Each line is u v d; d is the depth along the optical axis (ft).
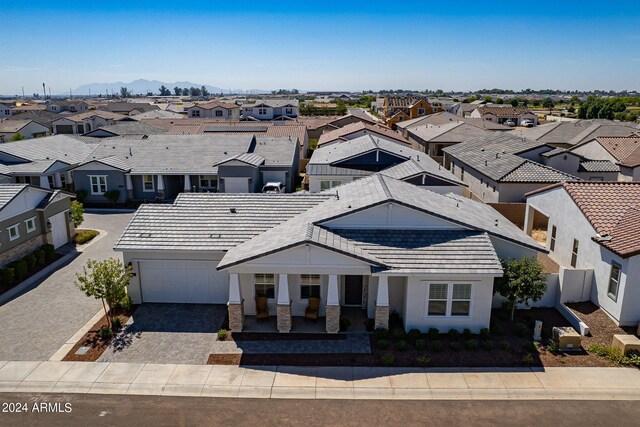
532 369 51.52
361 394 47.24
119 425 42.70
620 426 42.73
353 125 193.06
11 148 134.62
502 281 59.57
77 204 99.66
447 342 56.95
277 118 333.01
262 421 43.24
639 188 74.33
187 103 611.06
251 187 128.88
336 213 63.46
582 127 182.70
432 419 43.55
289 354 54.49
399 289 60.85
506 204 107.34
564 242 76.95
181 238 66.54
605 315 61.67
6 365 52.31
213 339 57.98
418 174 104.12
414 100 384.68
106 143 144.66
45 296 70.44
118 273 60.34
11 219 77.41
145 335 59.00
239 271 57.77
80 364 52.54
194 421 43.27
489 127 218.59
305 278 62.44
